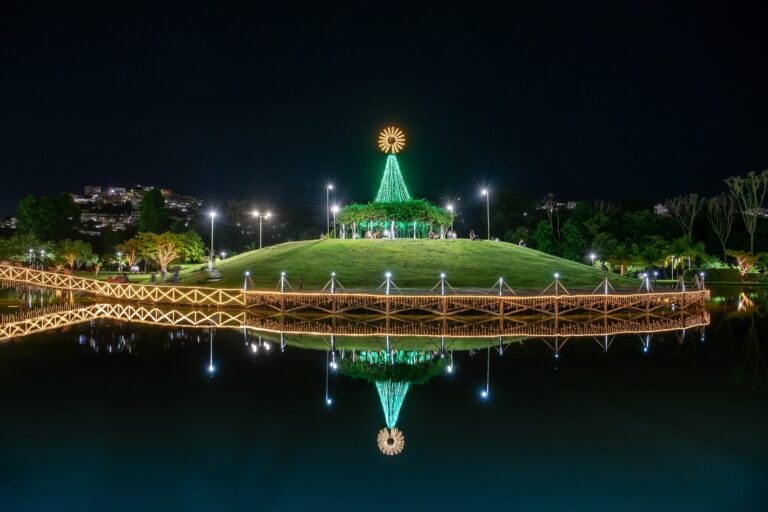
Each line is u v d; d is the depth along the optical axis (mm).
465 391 26750
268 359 33125
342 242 73500
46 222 120250
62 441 20641
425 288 55406
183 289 56844
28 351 35031
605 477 18141
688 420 22891
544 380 28656
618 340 39375
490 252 71500
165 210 125500
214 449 20062
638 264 92125
